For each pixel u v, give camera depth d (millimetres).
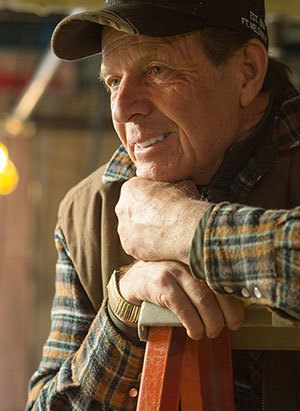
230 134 1747
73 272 1986
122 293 1564
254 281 1253
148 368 1430
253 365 1716
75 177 9648
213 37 1694
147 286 1449
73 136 9617
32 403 1892
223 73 1713
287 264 1216
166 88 1671
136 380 1643
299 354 1680
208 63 1691
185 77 1673
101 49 1843
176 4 1664
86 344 1697
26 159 9641
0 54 9344
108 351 1624
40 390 1883
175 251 1390
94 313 1930
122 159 1953
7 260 9664
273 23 4406
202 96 1688
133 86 1691
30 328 9648
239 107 1771
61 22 1776
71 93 9438
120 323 1591
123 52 1693
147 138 1694
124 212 1540
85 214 1987
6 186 8750
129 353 1605
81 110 9508
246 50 1755
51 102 9461
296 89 1852
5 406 9523
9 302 9641
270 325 1372
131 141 1714
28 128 9523
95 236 1951
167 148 1699
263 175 1781
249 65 1765
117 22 1646
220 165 1758
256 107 1803
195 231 1335
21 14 5621
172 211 1422
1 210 9633
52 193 9688
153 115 1690
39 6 3395
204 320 1377
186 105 1674
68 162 9641
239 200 1766
